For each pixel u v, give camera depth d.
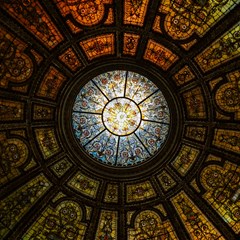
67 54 10.61
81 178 11.77
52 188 11.51
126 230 11.62
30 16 9.73
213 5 9.52
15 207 11.09
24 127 11.00
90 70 11.03
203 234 11.26
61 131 11.38
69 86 11.05
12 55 10.17
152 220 11.68
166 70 10.98
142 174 11.78
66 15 9.86
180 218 11.50
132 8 9.84
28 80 10.59
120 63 11.01
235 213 11.09
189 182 11.58
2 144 10.89
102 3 9.73
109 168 11.77
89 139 11.90
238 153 11.09
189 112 11.30
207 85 10.77
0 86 10.41
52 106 11.12
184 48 10.41
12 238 10.86
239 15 9.41
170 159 11.68
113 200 11.82
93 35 10.34
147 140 11.95
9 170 11.04
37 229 11.26
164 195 11.70
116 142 12.05
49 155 11.44
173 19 9.93
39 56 10.40
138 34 10.34
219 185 11.37
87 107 11.75
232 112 10.84
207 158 11.42
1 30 9.72
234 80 10.51
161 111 11.68
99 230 11.58
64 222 11.55
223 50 10.18
